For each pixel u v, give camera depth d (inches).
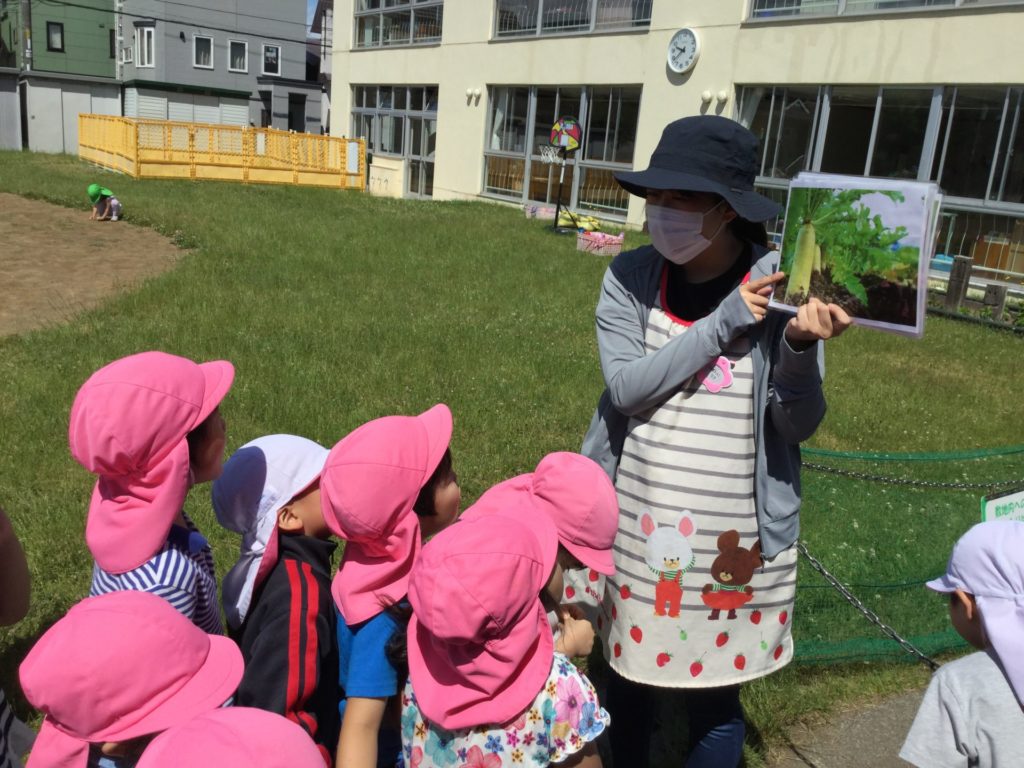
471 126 1002.7
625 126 829.2
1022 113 545.3
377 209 786.8
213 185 933.8
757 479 85.7
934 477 187.6
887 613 147.9
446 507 81.7
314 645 77.2
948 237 594.9
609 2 826.8
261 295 364.8
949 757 71.2
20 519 161.6
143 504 79.7
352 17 1206.9
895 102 616.7
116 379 79.0
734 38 711.1
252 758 50.3
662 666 88.6
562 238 660.1
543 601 78.6
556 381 271.9
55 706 59.8
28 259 470.6
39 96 1482.5
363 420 221.1
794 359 78.0
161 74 1621.6
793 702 126.9
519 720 67.9
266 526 85.0
